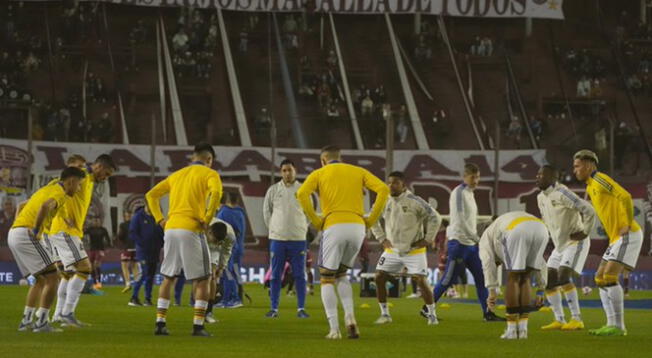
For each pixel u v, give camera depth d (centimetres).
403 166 8181
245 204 7312
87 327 2647
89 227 5366
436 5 9394
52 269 2412
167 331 2386
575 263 2745
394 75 10631
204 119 9688
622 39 11112
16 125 8806
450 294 5009
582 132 9869
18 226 2406
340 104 10075
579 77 10744
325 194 2369
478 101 10356
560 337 2467
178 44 10369
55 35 10250
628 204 2498
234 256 3759
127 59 10294
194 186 2345
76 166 2641
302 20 11094
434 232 2948
